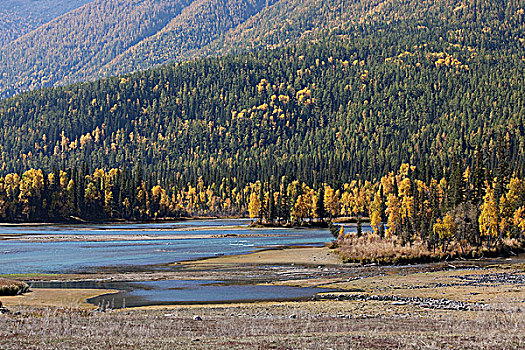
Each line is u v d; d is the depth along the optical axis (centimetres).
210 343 3950
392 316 5422
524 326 4716
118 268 10006
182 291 7450
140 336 4219
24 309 5641
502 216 14475
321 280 8475
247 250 13538
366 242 13812
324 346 3831
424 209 15212
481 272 9381
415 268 10081
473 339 4088
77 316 5275
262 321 5078
